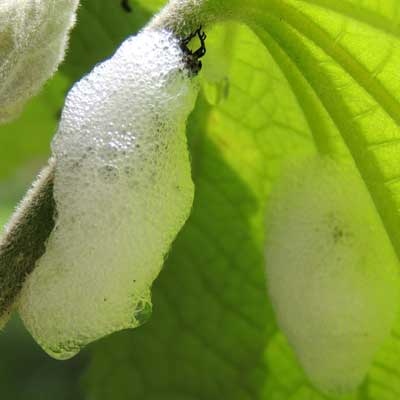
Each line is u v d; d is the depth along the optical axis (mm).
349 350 158
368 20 134
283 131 184
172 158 133
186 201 135
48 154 255
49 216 130
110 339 213
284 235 160
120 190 130
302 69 142
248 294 205
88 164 130
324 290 156
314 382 162
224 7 134
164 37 133
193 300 207
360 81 140
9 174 255
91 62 199
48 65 133
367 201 158
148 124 131
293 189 161
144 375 214
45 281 130
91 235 130
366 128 144
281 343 206
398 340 184
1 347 330
